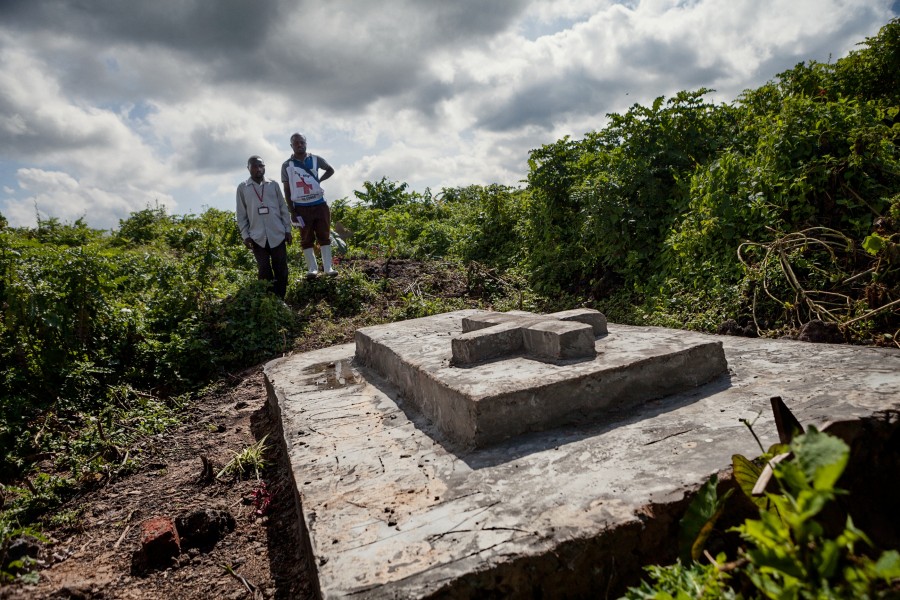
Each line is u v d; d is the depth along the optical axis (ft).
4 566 8.05
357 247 36.11
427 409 9.87
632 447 7.34
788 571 3.74
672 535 5.92
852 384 8.15
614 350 9.89
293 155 25.05
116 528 9.40
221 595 7.47
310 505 7.09
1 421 12.64
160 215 44.55
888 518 6.07
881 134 15.55
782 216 16.29
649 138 22.08
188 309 20.70
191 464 11.91
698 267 17.83
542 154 25.71
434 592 5.11
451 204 51.21
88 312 16.26
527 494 6.54
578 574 5.54
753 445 6.84
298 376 13.97
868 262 13.96
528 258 27.43
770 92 22.38
